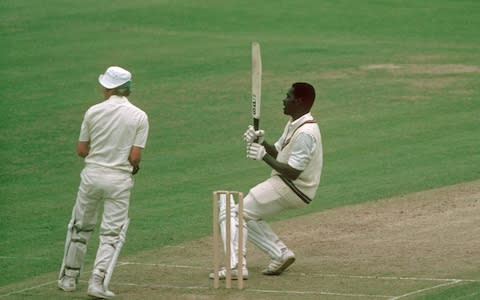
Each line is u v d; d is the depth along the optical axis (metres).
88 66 101.25
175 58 105.06
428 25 124.06
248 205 37.53
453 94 86.12
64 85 92.31
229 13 130.88
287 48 109.62
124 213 35.66
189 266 40.12
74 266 36.38
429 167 60.59
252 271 38.94
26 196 56.22
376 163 62.25
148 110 81.62
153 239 45.38
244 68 99.31
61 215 51.47
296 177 37.09
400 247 42.41
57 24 124.00
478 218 47.56
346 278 37.22
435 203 51.22
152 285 36.91
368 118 77.12
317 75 94.94
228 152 67.31
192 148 68.81
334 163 62.62
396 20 127.00
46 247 44.81
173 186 57.69
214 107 82.44
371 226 46.81
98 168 35.31
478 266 38.59
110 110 35.34
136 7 134.50
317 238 44.81
